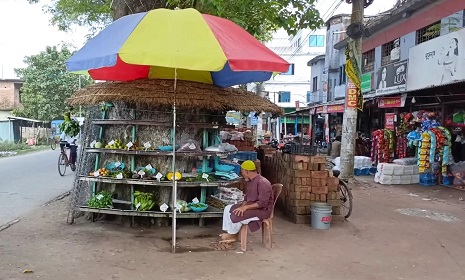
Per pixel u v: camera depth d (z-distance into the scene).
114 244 6.07
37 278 4.70
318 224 7.28
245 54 5.35
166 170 7.21
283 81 41.16
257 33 9.76
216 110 7.47
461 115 12.31
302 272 5.12
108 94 6.43
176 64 5.05
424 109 14.26
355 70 12.82
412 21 15.41
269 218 6.09
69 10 15.25
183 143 7.12
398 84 14.89
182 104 6.44
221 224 7.30
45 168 17.31
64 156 14.92
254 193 6.02
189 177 7.02
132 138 7.23
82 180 7.15
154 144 7.24
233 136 11.76
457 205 9.73
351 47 12.81
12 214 8.29
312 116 23.03
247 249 6.00
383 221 7.98
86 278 4.75
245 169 6.06
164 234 6.66
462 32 11.04
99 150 7.06
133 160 7.19
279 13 9.37
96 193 7.47
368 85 18.83
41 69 38.41
